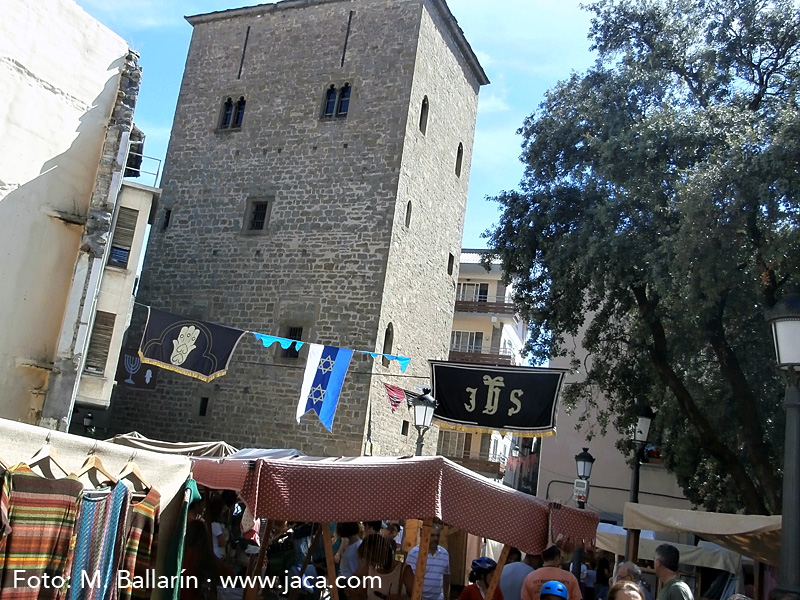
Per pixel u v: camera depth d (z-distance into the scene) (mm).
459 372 15414
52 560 7133
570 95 20234
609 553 20234
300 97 28312
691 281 14273
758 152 14555
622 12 19516
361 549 9953
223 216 28281
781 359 7766
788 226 13922
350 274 25656
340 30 28406
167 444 16625
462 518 8188
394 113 26516
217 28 30891
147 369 27297
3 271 12945
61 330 13445
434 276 29234
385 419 25594
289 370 25578
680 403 17266
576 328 20203
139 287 28781
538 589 8672
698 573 18078
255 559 11023
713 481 21062
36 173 13461
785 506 7457
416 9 27312
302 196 27156
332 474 8094
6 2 13031
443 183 29812
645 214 16844
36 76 13484
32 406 13164
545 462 28781
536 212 19922
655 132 16641
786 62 17922
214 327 17266
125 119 14594
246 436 25578
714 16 18594
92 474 8055
